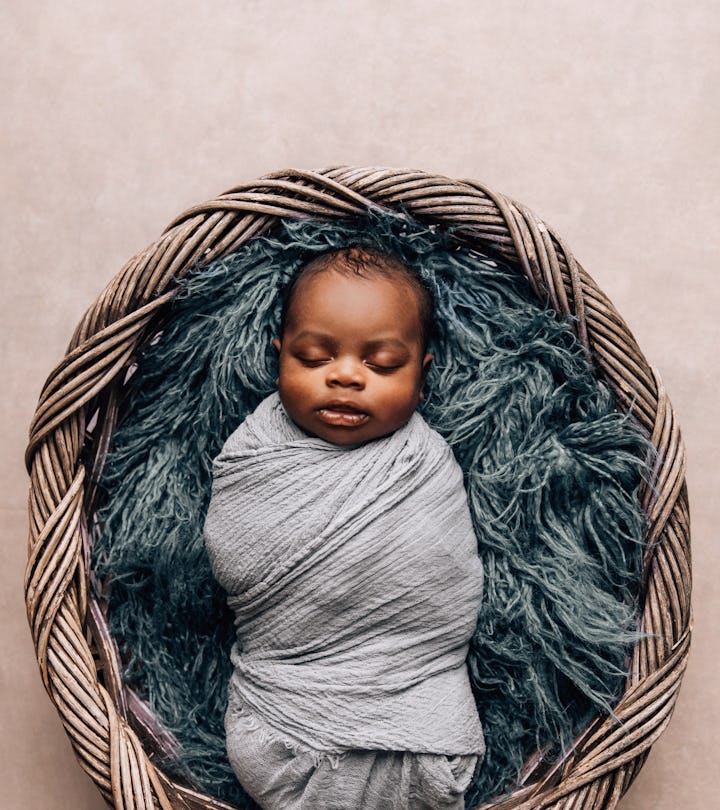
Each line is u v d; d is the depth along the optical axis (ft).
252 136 3.21
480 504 2.68
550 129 3.18
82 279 3.22
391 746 2.40
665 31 3.18
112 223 3.22
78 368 2.64
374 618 2.48
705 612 3.09
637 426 2.65
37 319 3.23
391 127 3.19
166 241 2.66
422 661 2.51
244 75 3.22
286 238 2.72
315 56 3.21
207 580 2.75
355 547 2.47
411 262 2.72
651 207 3.16
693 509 3.11
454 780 2.46
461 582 2.56
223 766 2.71
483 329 2.74
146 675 2.77
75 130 3.23
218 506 2.59
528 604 2.62
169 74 3.23
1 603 3.19
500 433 2.69
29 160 3.23
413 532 2.49
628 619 2.60
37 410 2.68
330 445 2.56
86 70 3.23
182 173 3.22
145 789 2.49
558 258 2.67
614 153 3.17
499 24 3.19
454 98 3.19
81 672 2.56
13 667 3.18
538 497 2.64
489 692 2.71
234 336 2.70
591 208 3.16
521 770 2.68
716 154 3.16
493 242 2.68
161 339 2.76
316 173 2.68
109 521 2.74
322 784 2.43
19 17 3.24
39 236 3.23
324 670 2.47
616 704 2.62
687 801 3.06
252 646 2.58
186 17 3.23
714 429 3.12
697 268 3.15
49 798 3.15
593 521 2.66
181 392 2.75
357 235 2.69
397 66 3.20
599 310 2.67
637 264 3.15
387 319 2.52
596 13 3.18
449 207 2.65
